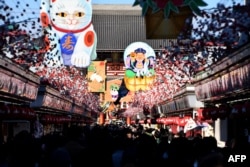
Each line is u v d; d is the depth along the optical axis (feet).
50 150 28.94
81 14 45.93
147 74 71.26
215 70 55.11
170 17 33.01
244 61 44.32
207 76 60.29
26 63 51.21
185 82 74.08
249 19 37.37
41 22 44.11
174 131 100.83
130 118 220.84
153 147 28.86
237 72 47.70
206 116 63.67
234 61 46.47
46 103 80.33
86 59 48.70
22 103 70.03
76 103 122.11
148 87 79.87
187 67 58.85
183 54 48.52
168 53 52.70
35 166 27.66
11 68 50.80
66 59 48.73
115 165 29.66
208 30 38.37
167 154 30.04
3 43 40.45
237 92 51.34
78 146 28.91
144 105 134.10
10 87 53.67
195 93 75.00
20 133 27.22
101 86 106.42
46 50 45.91
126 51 70.44
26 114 61.31
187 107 83.87
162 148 30.91
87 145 29.94
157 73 75.10
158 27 33.24
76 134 30.12
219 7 36.99
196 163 24.06
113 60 136.15
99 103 169.68
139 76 74.08
